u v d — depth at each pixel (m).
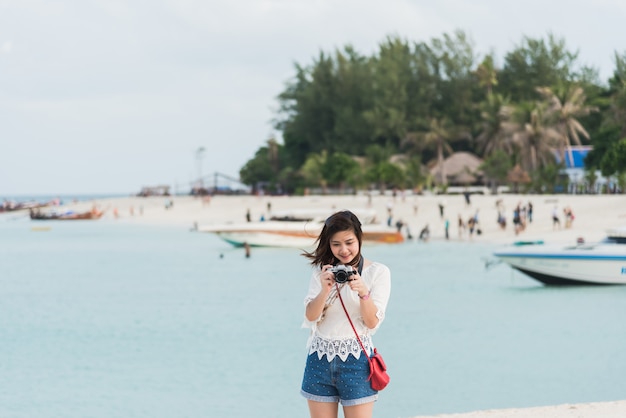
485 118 100.25
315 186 102.88
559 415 7.97
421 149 105.50
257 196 104.62
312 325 5.14
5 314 24.52
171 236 71.25
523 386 13.88
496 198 68.44
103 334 20.34
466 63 111.25
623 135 88.50
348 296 5.06
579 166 87.56
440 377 14.65
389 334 19.42
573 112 87.00
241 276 35.97
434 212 66.38
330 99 118.94
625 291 26.31
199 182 124.81
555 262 27.02
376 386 5.13
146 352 17.67
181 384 14.47
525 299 25.45
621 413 7.97
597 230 49.75
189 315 23.69
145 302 27.12
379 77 112.50
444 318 21.95
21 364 16.50
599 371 14.96
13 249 57.50
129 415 12.44
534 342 18.03
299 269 39.06
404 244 51.84
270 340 19.00
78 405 13.03
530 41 112.50
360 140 113.19
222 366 16.02
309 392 5.18
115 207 119.06
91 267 42.28
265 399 13.36
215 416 12.32
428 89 111.75
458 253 44.69
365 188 93.44
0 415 12.44
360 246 5.14
